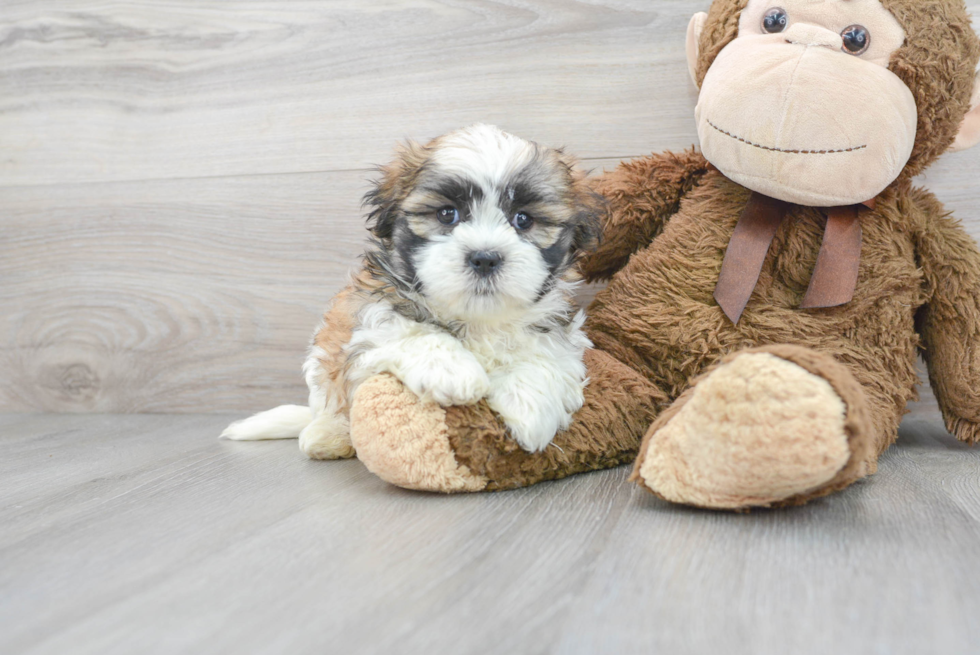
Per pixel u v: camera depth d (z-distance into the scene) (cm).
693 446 132
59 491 161
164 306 262
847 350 174
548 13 230
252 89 251
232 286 256
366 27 243
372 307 169
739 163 171
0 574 111
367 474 173
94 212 264
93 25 260
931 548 116
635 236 204
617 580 104
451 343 158
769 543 119
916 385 202
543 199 166
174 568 112
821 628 90
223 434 218
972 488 152
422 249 162
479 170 162
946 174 213
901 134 162
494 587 103
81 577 109
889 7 164
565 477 165
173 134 258
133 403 267
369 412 151
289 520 135
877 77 161
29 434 230
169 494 157
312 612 95
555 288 174
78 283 267
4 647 88
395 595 100
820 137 161
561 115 232
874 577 104
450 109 239
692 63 200
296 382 254
